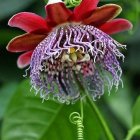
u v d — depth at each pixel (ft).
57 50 1.44
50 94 1.64
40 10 2.10
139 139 2.31
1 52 2.14
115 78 1.53
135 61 2.29
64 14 1.44
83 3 1.44
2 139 1.73
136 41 2.27
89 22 1.48
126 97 2.13
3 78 2.13
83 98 1.58
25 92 1.73
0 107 2.03
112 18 1.47
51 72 1.53
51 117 1.73
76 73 1.55
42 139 1.74
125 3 2.03
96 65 1.55
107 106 2.15
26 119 1.74
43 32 1.47
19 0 2.12
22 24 1.44
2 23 2.11
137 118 1.70
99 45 1.50
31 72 1.48
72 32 1.48
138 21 2.20
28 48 1.50
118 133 2.15
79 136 1.52
